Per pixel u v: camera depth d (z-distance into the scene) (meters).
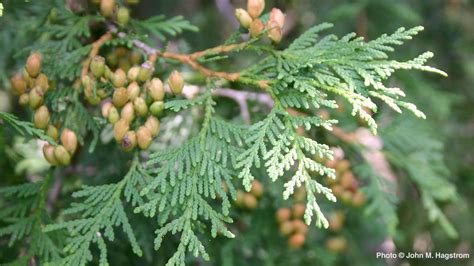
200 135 0.38
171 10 0.76
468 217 0.73
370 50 0.38
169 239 0.49
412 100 0.63
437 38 0.77
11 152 0.51
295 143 0.36
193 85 0.50
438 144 0.57
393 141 0.56
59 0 0.45
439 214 0.55
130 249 0.49
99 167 0.50
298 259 0.54
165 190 0.37
